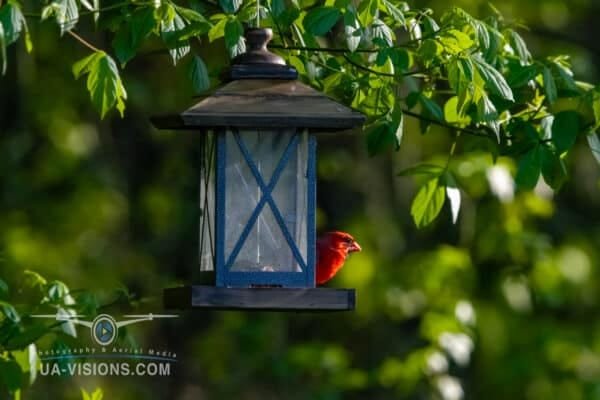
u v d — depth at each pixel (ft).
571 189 61.26
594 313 62.18
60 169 58.23
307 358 53.36
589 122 26.78
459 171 45.62
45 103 56.70
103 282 56.75
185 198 58.54
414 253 55.77
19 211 57.98
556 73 27.50
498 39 25.85
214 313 59.00
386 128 26.78
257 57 24.17
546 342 60.08
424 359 49.19
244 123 23.36
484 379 59.72
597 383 60.03
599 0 61.87
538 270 54.85
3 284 27.25
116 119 58.29
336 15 24.85
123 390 56.95
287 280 24.20
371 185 57.82
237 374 57.00
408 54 26.07
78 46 53.21
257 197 24.23
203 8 27.37
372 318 57.57
